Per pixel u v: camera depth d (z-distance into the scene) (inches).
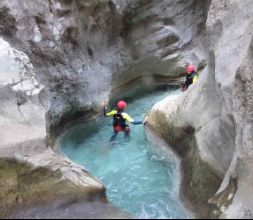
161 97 503.5
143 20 491.8
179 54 518.9
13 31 380.2
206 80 356.2
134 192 326.0
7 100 338.0
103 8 449.7
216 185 306.0
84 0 427.5
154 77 522.3
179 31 515.5
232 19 329.1
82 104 427.5
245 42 309.6
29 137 323.3
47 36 396.8
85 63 439.5
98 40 458.0
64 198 281.1
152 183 337.7
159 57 510.9
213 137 317.1
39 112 345.4
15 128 328.5
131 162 370.3
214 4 348.2
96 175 351.3
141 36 496.4
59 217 258.5
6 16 376.2
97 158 379.2
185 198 313.4
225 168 306.2
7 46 356.2
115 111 414.0
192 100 366.6
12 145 314.0
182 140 366.0
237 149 281.9
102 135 419.8
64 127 417.7
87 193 287.1
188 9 515.2
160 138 393.7
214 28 342.0
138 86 516.1
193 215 292.2
